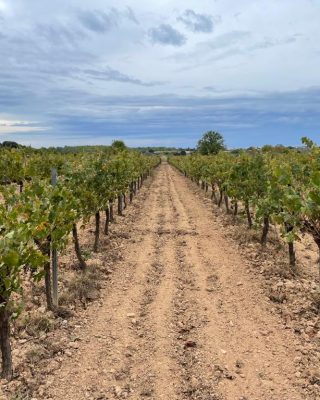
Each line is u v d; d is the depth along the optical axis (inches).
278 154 670.5
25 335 258.8
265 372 224.4
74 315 301.3
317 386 209.2
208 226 661.3
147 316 303.4
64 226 303.1
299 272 398.9
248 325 285.6
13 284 202.7
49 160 829.2
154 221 714.2
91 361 236.4
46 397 200.7
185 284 378.3
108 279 390.3
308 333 269.7
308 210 267.6
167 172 2500.0
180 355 244.8
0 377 213.0
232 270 414.6
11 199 301.0
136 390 208.5
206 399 199.6
